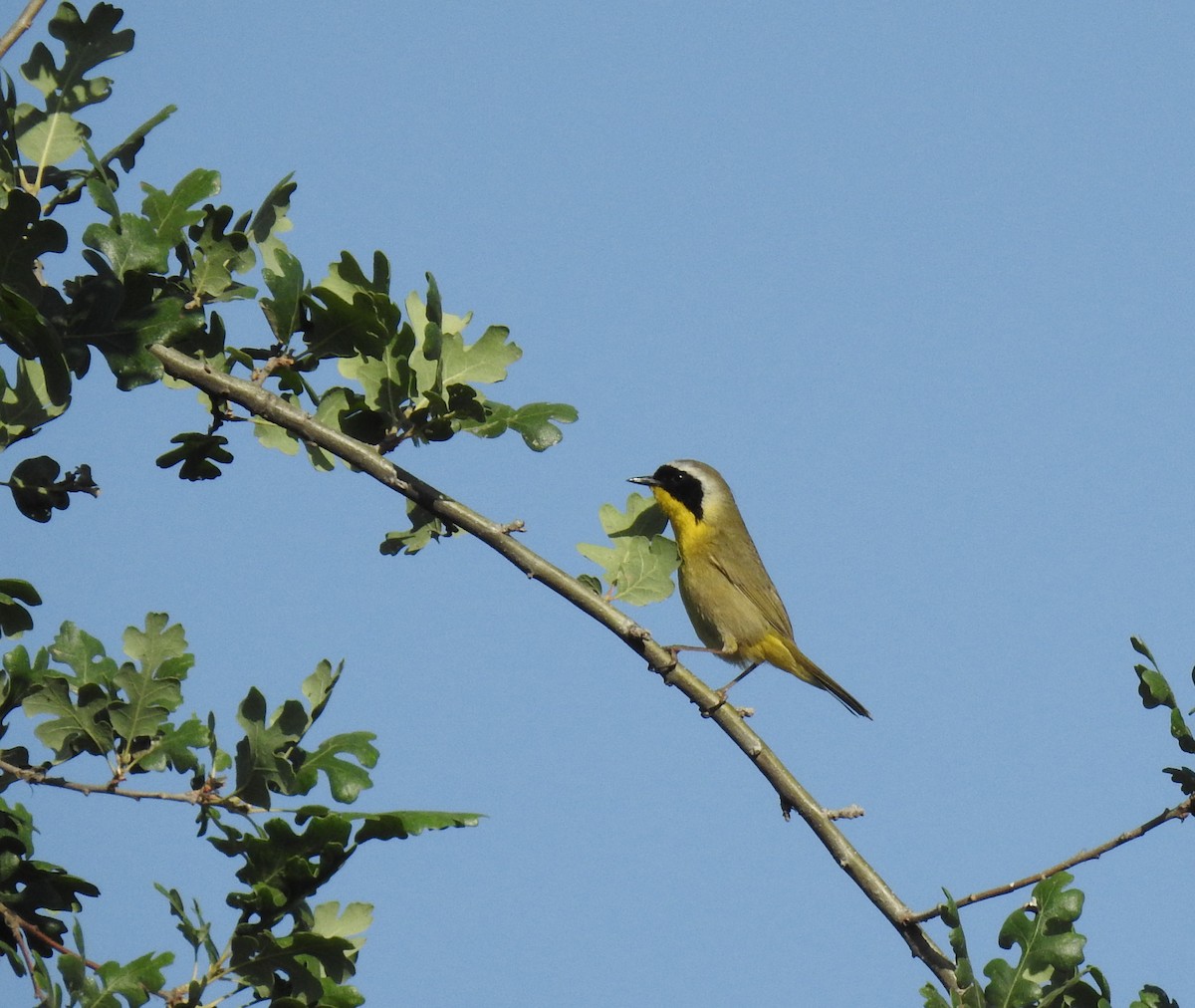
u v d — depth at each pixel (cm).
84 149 1225
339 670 995
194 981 887
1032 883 1024
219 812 988
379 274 1141
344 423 1171
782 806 1147
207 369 1126
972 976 1003
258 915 938
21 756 980
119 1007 866
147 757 981
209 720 1002
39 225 955
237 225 1212
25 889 977
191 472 1173
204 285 1151
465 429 1197
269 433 1234
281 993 923
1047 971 1016
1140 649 1059
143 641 995
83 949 902
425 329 1131
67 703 981
